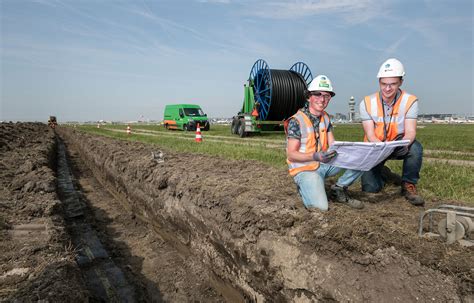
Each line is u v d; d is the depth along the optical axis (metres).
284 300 3.25
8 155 9.99
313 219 3.44
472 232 2.95
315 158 3.47
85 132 26.14
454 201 4.37
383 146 3.32
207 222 4.75
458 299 2.24
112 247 5.84
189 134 22.91
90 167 13.59
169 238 6.01
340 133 19.72
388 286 2.52
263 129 20.53
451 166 6.60
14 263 3.44
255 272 3.70
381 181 4.80
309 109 3.78
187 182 5.71
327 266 2.93
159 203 6.30
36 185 6.18
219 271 4.46
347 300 2.64
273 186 5.03
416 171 4.32
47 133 25.03
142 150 10.73
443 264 2.45
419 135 19.67
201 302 4.35
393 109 4.16
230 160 7.86
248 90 20.53
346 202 4.12
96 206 8.41
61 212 5.66
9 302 2.76
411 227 3.30
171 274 4.97
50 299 2.81
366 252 2.79
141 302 4.28
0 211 4.94
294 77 18.48
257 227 3.80
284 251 3.36
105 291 4.41
